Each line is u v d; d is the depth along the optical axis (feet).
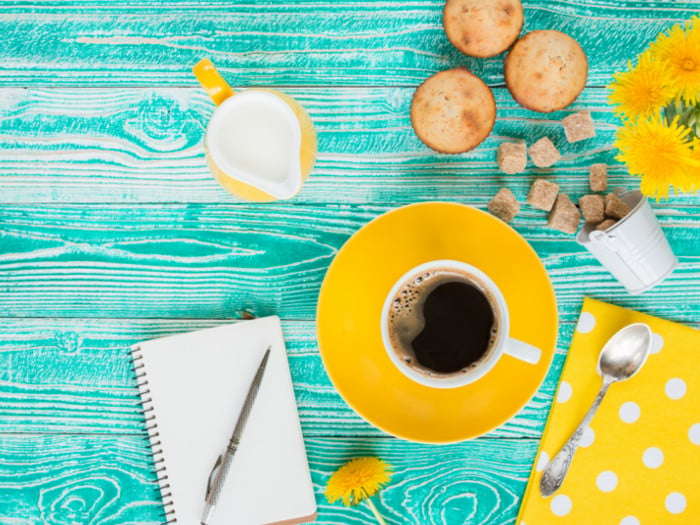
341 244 2.43
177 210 2.43
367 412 2.32
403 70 2.39
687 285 2.42
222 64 2.40
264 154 2.22
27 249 2.44
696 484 2.40
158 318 2.45
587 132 2.33
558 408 2.42
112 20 2.40
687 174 2.02
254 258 2.43
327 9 2.39
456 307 2.31
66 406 2.46
